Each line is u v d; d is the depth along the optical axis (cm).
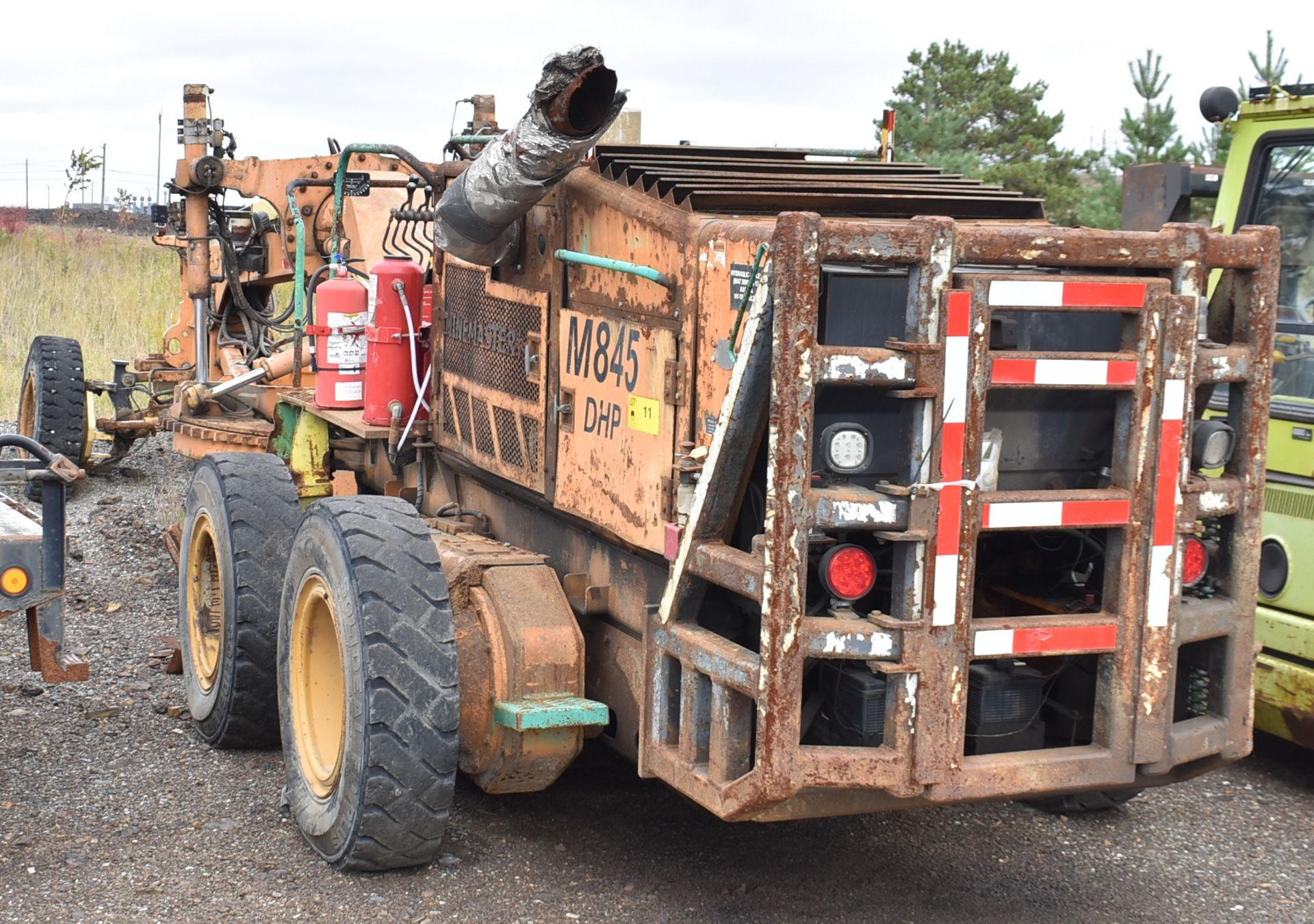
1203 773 389
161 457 1098
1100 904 423
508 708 402
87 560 791
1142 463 352
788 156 488
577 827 459
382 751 393
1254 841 478
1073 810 495
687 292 383
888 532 335
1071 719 387
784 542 325
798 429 322
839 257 321
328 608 424
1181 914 419
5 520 443
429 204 570
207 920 387
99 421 966
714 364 374
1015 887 432
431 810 401
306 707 446
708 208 394
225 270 843
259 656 501
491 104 637
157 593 731
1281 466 529
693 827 463
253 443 708
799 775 332
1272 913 421
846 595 335
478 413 502
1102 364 346
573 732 417
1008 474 367
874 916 407
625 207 411
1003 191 444
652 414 398
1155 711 361
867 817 480
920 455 332
